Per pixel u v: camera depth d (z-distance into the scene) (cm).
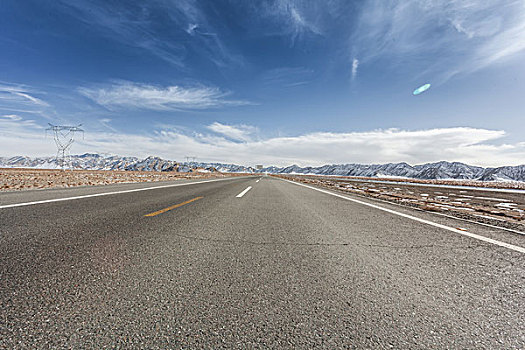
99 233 329
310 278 201
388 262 242
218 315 146
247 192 1034
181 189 1122
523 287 191
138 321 138
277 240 317
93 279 189
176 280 192
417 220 469
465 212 575
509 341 128
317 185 1778
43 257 233
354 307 157
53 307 148
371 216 506
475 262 246
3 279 183
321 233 357
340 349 119
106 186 1263
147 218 439
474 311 156
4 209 498
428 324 141
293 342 124
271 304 159
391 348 121
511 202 859
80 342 121
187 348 119
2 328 128
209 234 340
